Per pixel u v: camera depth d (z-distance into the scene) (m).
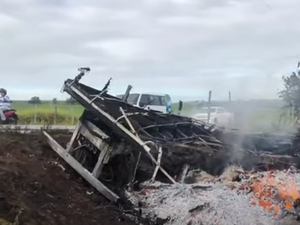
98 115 7.35
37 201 5.84
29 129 10.09
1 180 5.99
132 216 6.48
